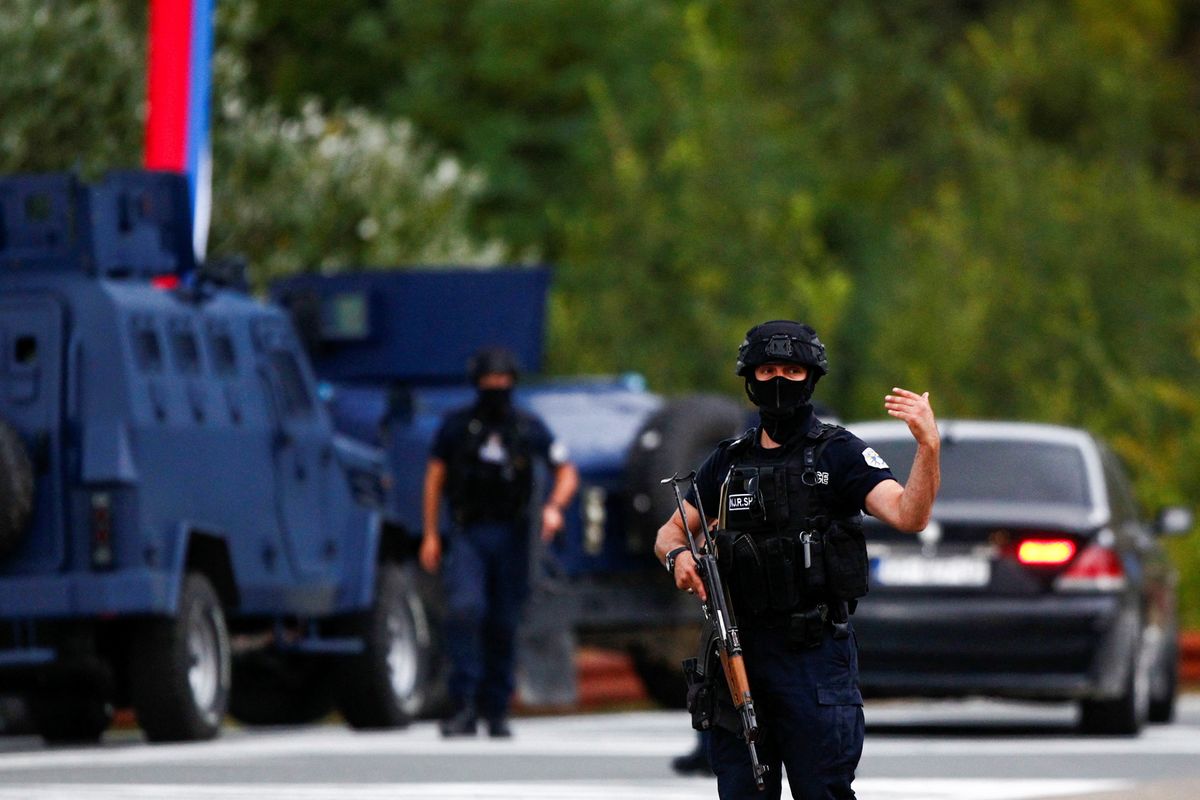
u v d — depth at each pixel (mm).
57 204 54969
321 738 57812
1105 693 56969
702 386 128375
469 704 56750
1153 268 133375
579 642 69188
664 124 139875
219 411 57594
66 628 54625
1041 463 58844
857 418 126500
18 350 54500
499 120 144875
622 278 130500
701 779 43844
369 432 68812
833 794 26953
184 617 54500
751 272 132500
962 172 176125
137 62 96062
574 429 68500
